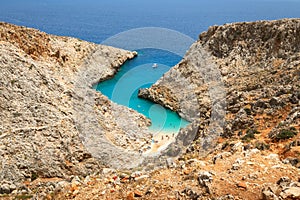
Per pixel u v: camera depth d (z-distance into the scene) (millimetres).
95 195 14984
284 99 28656
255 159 14969
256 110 30000
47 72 49625
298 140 17891
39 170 33062
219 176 13344
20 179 31516
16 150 34062
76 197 15500
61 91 46562
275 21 61375
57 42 70688
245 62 60750
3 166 31719
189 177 13844
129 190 14172
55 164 33719
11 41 52969
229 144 21750
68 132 37188
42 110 39750
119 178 16188
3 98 39250
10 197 23125
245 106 33406
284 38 57188
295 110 25281
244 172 13594
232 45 65125
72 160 34125
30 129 36594
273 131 22312
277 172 13539
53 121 38469
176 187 13273
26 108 39438
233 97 39000
